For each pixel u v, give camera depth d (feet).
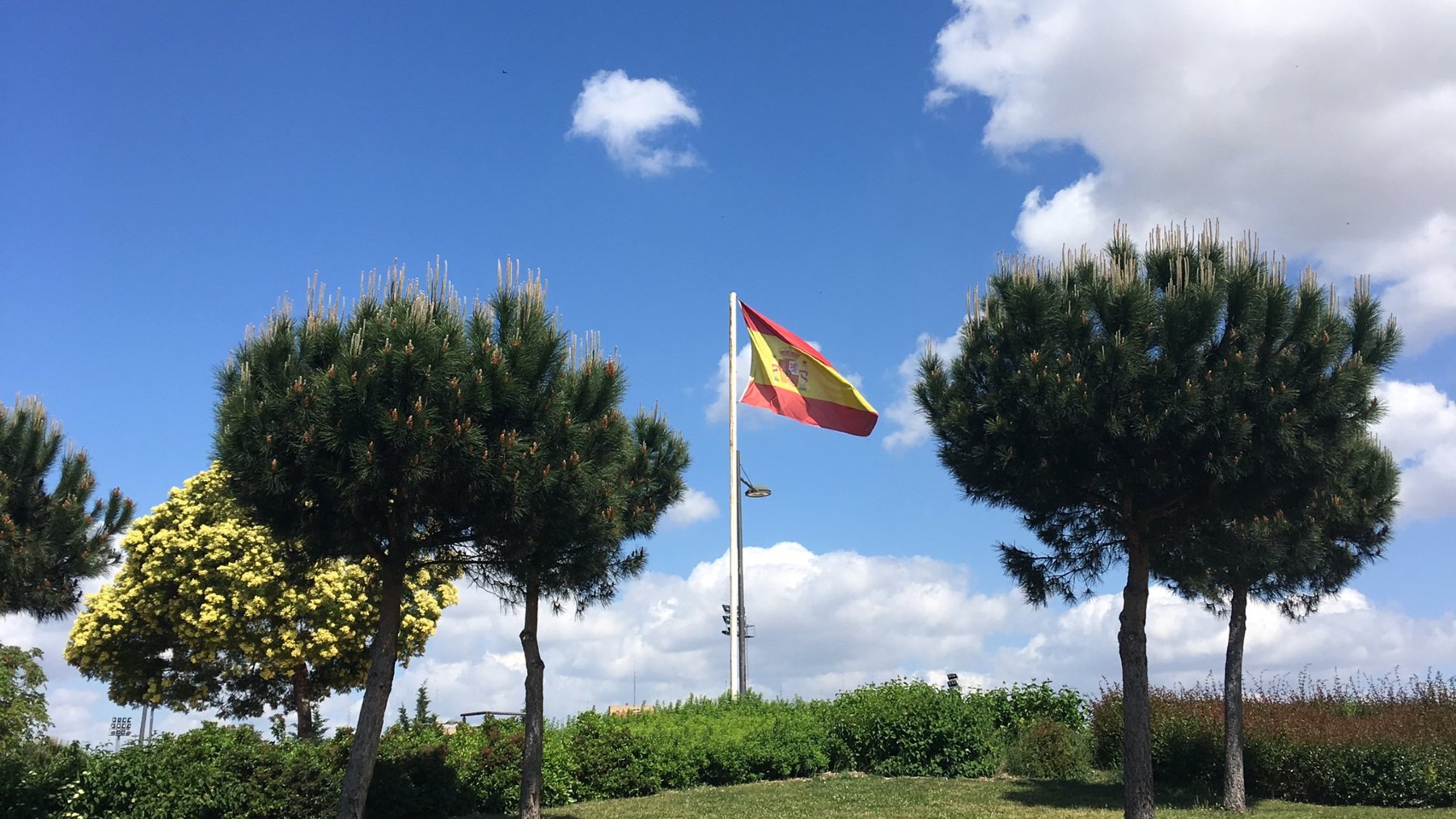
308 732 79.05
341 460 35.60
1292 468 38.06
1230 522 42.50
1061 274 41.27
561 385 39.70
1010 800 57.31
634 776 62.90
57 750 46.32
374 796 51.67
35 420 53.67
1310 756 58.13
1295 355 37.73
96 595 78.79
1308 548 48.14
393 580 39.75
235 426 35.63
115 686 80.43
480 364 37.42
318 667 79.82
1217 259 40.83
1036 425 39.68
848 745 71.31
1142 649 41.39
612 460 41.06
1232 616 54.95
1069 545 44.29
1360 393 37.63
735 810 54.85
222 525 76.02
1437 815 50.85
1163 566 51.49
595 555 45.24
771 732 70.54
